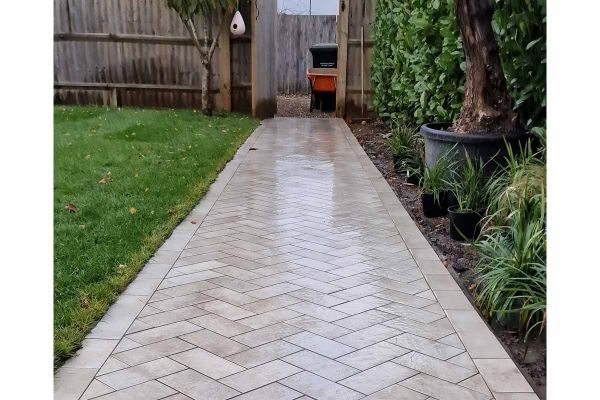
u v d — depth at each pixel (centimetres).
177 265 355
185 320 281
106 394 219
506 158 414
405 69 761
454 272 351
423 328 274
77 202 475
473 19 448
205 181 567
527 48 397
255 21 1020
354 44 1062
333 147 788
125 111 1017
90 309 286
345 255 376
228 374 234
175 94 1089
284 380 229
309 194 538
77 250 366
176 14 1055
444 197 466
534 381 234
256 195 532
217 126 908
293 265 357
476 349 254
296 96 1577
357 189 559
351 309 295
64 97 1092
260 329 272
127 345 256
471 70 464
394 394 220
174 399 216
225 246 391
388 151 737
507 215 333
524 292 276
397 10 786
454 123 508
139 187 530
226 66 1057
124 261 353
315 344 259
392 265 358
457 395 220
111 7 1055
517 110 462
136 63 1077
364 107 1085
